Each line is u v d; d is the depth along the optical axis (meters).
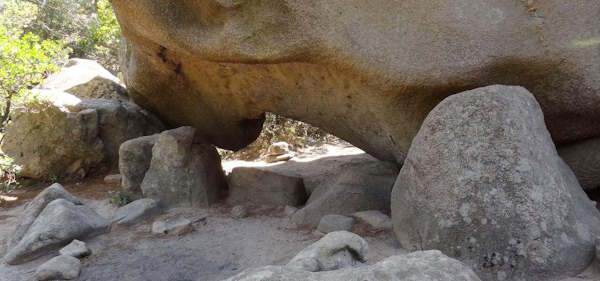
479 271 2.01
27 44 4.48
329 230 2.78
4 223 3.58
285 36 2.72
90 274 2.47
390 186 3.10
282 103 3.74
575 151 2.94
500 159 2.10
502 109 2.16
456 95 2.30
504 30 2.50
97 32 10.24
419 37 2.52
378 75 2.61
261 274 1.56
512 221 2.01
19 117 4.72
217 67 3.72
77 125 4.71
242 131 4.61
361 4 2.57
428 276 1.44
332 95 3.19
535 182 2.04
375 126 3.14
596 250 1.94
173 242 2.90
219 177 3.88
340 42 2.62
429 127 2.32
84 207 3.20
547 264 1.93
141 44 3.73
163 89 4.45
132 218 3.28
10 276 2.47
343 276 1.51
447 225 2.12
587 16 2.56
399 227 2.41
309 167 5.26
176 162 3.63
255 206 3.58
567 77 2.60
